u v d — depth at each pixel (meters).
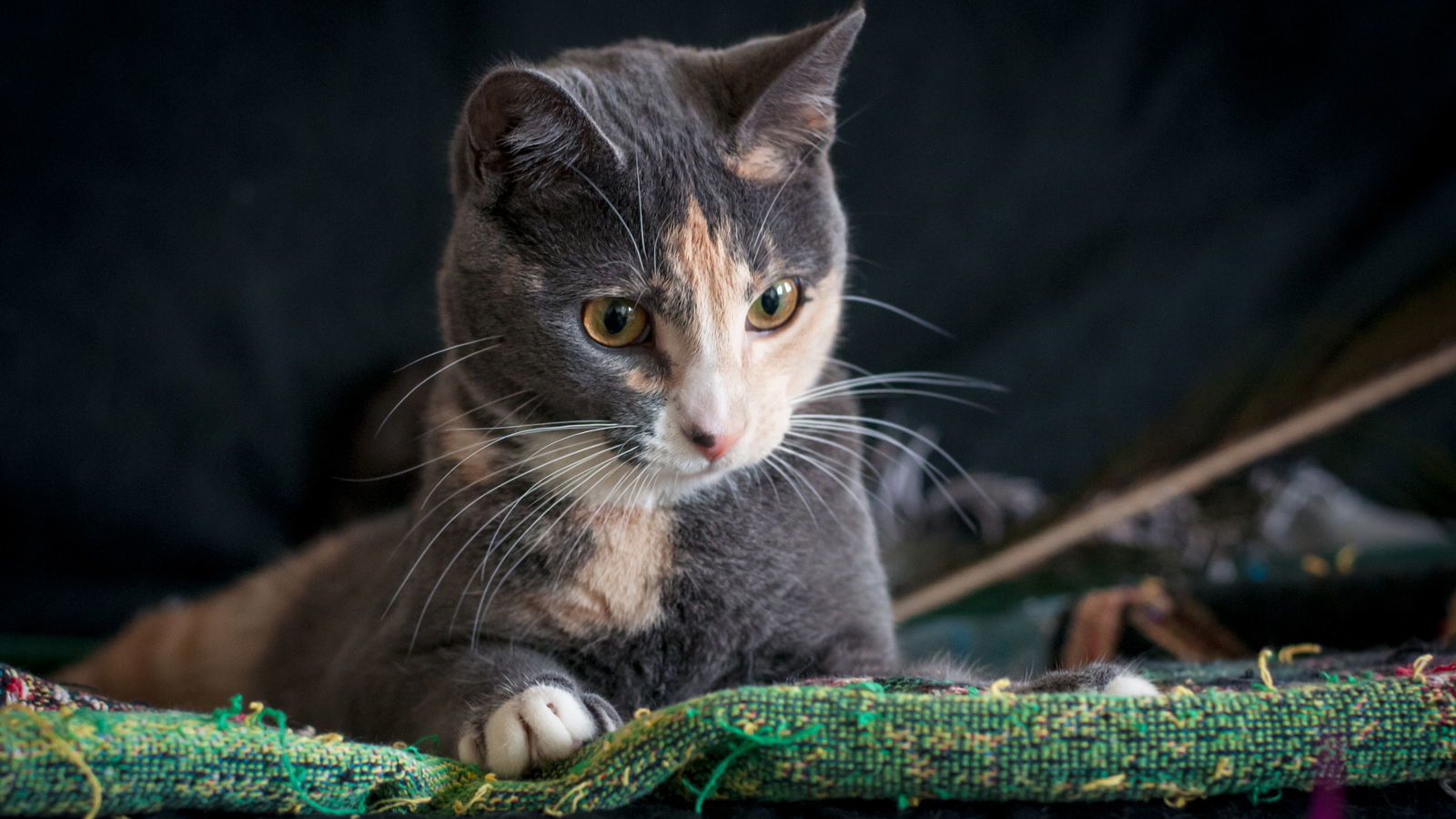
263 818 0.50
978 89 1.03
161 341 0.97
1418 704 0.50
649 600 0.60
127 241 0.96
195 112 0.96
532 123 0.59
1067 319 1.05
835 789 0.50
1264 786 0.50
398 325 1.01
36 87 0.92
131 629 0.82
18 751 0.47
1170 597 0.72
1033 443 1.05
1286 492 0.88
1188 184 1.04
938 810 0.50
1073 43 1.03
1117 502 0.76
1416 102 1.02
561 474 0.61
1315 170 1.03
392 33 0.98
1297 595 0.70
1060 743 0.49
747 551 0.61
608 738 0.52
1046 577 0.80
